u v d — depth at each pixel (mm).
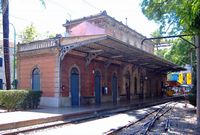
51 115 16375
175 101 42375
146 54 29438
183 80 64562
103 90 29203
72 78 24172
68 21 33844
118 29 34375
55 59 22719
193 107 28688
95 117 19172
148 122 16469
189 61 43406
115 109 23734
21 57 25406
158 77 52438
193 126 15430
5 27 22656
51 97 22719
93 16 31781
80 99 25062
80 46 22469
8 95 20500
